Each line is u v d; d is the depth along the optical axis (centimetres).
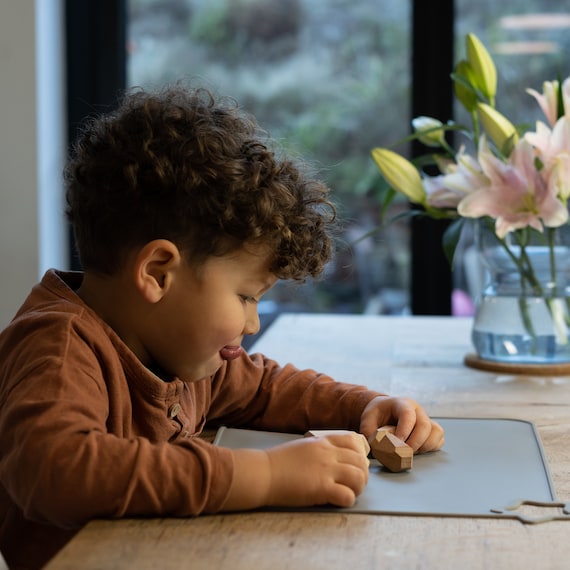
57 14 279
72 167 100
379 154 149
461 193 146
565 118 137
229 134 98
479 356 150
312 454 81
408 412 102
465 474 91
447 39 274
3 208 268
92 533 73
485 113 142
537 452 99
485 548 71
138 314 96
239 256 94
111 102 286
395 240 286
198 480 76
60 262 283
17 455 77
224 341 96
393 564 67
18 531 94
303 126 289
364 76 286
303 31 288
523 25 273
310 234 101
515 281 146
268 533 73
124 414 94
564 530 75
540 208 137
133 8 293
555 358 145
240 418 116
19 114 266
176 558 68
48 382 82
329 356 157
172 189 91
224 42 292
